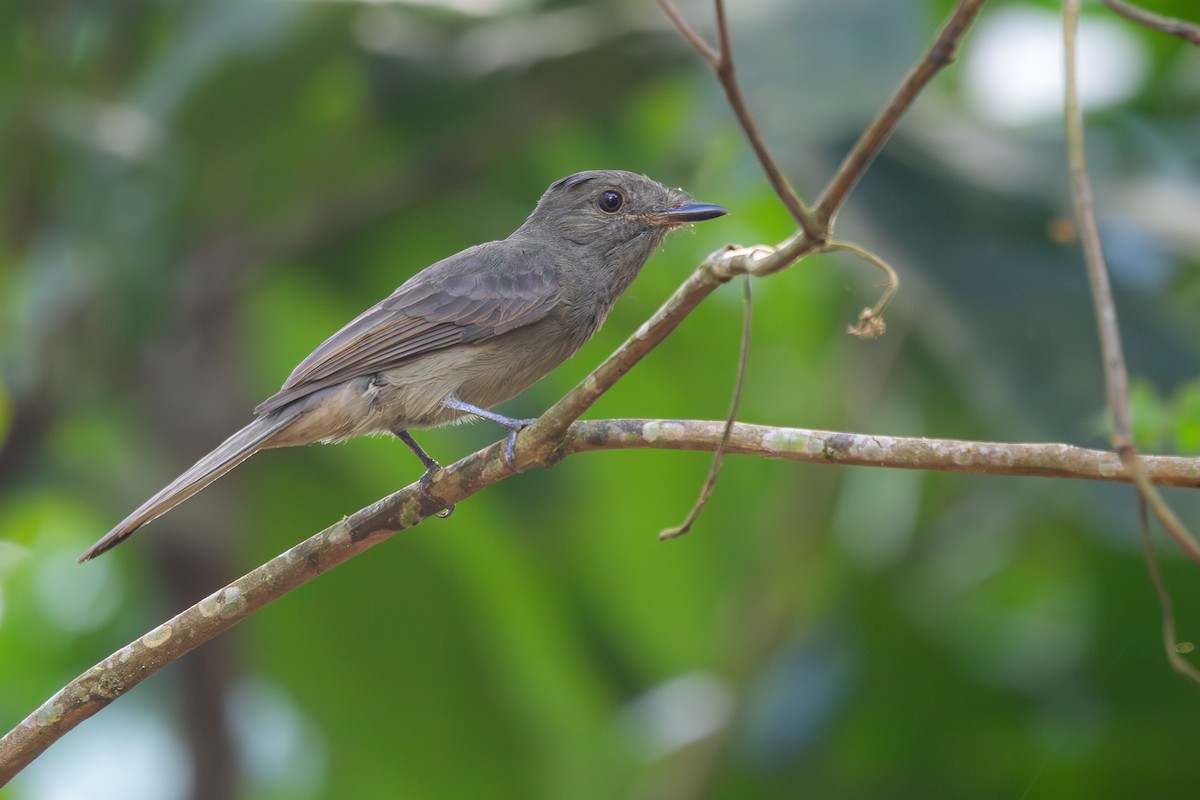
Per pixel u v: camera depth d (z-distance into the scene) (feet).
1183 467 19.72
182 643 22.49
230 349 45.32
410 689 48.37
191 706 44.96
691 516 21.40
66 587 50.67
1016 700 41.52
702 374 50.03
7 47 40.04
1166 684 38.68
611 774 48.96
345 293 46.75
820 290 48.08
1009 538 45.52
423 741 48.70
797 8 36.14
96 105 40.37
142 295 38.70
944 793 41.52
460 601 47.93
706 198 45.16
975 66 44.01
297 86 40.83
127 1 40.27
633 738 48.73
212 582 45.03
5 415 46.47
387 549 47.55
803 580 44.75
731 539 50.57
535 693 50.24
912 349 42.22
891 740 42.24
